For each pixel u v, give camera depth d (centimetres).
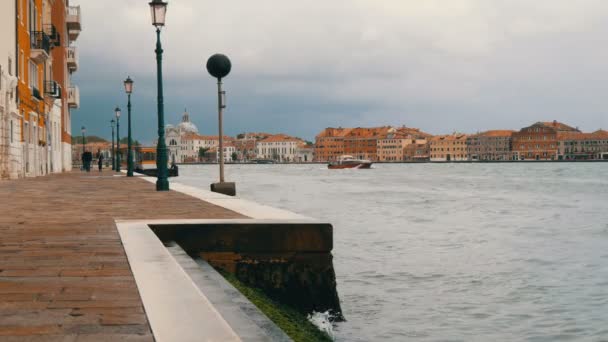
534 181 10506
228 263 1070
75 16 7506
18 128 4131
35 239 945
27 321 471
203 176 12338
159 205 1619
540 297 1541
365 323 1250
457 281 1730
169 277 638
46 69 5362
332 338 991
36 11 4900
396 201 5503
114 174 5506
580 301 1502
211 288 680
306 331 921
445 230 3114
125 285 604
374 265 1973
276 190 7375
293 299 1072
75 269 691
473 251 2342
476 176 13425
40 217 1301
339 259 2097
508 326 1276
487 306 1439
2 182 3428
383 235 2862
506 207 4841
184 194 2169
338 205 4972
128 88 4812
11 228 1093
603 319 1338
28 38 4534
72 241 923
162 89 2506
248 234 1070
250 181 10425
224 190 2402
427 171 18162
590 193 6925
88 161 6731
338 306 1089
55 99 6066
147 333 438
